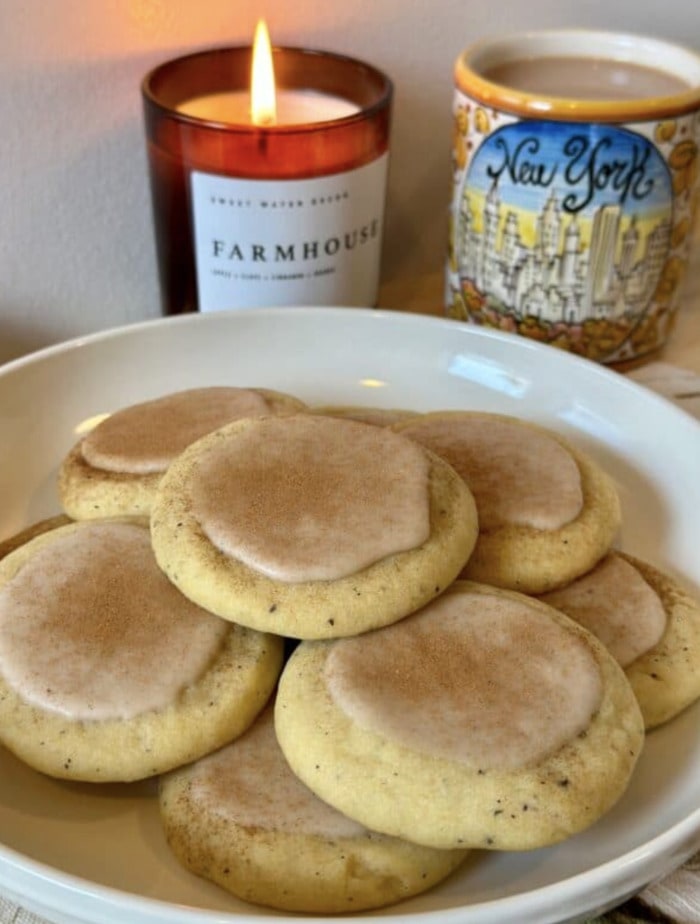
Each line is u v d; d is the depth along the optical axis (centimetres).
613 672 20
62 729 19
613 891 16
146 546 22
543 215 29
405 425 26
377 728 18
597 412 28
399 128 35
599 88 30
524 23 34
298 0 31
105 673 19
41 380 27
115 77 29
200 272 30
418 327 30
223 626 20
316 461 22
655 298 31
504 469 24
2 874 16
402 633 20
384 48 33
